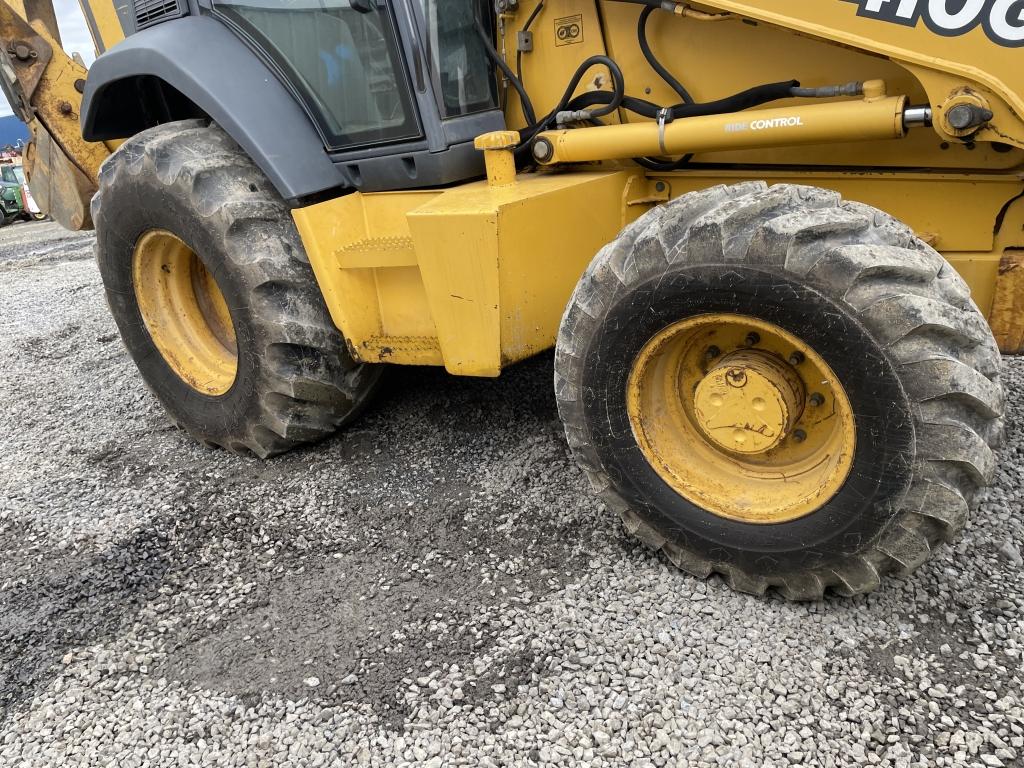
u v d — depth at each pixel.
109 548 2.72
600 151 2.47
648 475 2.15
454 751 1.78
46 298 6.61
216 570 2.55
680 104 2.47
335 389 3.08
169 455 3.41
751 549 2.04
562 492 2.74
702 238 1.87
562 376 2.18
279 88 2.83
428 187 2.71
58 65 4.12
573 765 1.71
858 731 1.72
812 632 2.00
